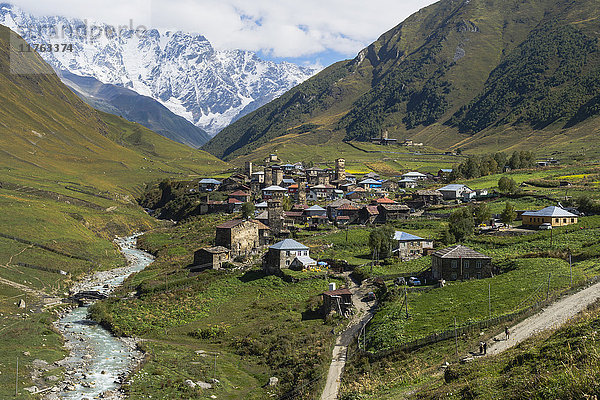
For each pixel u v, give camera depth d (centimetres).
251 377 9131
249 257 16225
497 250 13975
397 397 6425
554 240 14050
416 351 8362
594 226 14975
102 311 12288
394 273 13238
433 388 6194
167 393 8131
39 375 8512
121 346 10456
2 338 9888
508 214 16788
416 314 9850
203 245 19150
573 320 7000
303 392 7931
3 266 14300
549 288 9631
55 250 16700
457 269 11938
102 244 19288
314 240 17350
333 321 10931
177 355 9956
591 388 3825
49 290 13850
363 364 8488
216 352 10300
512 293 9925
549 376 4403
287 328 11044
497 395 4775
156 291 13688
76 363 9294
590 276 10131
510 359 5953
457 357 7475
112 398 7800
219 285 14012
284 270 14312
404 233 15762
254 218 19362
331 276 13825
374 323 10062
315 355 9306
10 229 17200
